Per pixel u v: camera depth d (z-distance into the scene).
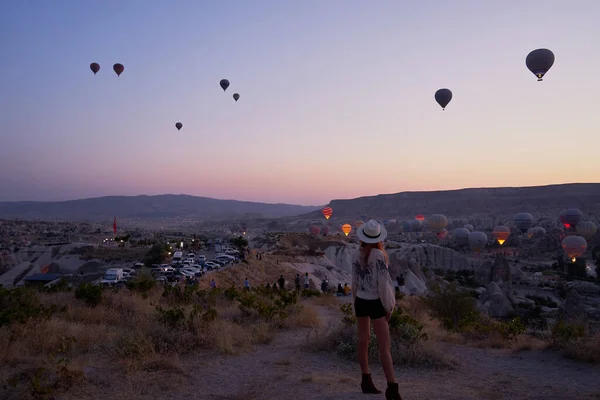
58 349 7.05
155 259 82.88
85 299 13.33
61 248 107.88
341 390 5.41
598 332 9.70
